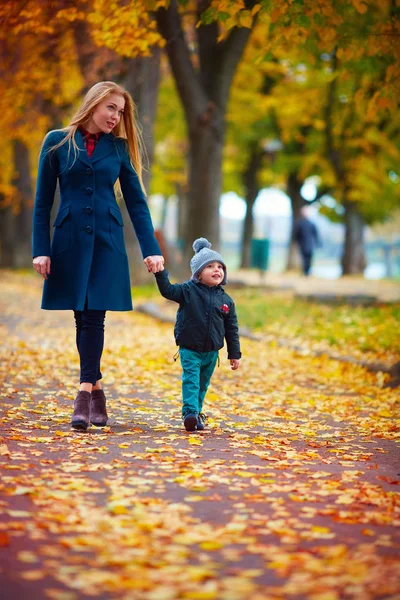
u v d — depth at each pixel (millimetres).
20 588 5797
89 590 5793
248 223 73625
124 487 8539
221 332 12531
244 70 54594
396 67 18141
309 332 25344
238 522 7555
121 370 18766
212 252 12547
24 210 65000
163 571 6211
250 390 16922
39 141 51719
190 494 8492
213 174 36281
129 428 12188
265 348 23344
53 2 22266
